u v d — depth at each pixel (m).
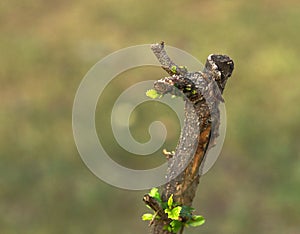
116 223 14.42
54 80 20.09
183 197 2.86
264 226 14.30
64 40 22.19
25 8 24.23
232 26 22.38
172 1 24.05
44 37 22.38
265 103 18.52
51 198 14.91
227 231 14.21
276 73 19.83
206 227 14.27
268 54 20.70
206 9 23.66
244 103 18.45
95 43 22.11
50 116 18.16
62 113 18.39
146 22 23.25
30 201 14.90
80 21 23.34
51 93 19.41
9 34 22.53
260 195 15.16
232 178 15.72
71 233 14.14
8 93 19.55
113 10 23.84
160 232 2.97
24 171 15.74
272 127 17.45
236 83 19.44
